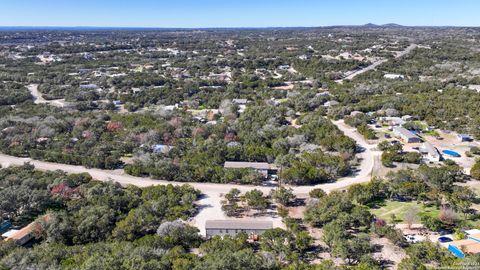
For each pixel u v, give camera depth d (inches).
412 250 2509.8
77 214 3058.6
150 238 2664.9
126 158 4643.2
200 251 2630.4
